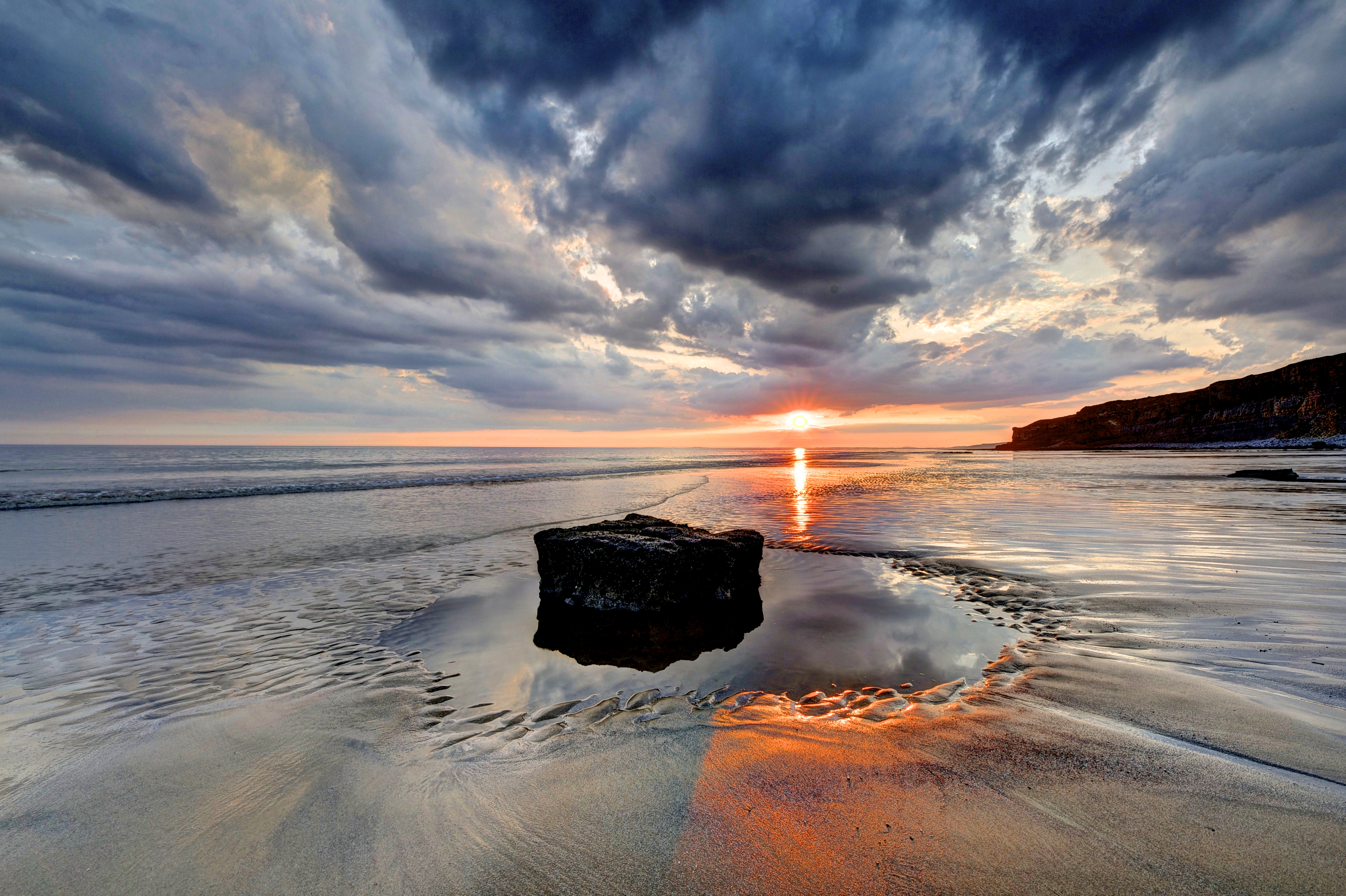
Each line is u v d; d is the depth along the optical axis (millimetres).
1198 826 2031
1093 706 3252
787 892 1830
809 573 7965
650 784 2555
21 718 3582
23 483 23969
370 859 2102
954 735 2943
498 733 3303
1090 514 12750
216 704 3844
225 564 8820
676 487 24422
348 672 4508
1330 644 4145
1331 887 1701
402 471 34031
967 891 1789
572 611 6352
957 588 6859
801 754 2781
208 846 2207
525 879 1959
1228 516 11797
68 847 2205
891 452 120312
